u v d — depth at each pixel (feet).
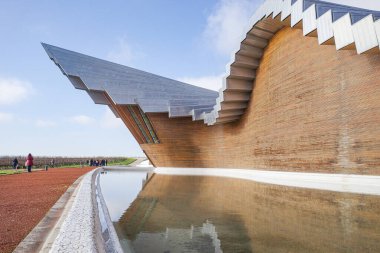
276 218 22.07
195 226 20.85
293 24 36.73
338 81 36.42
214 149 73.20
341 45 29.86
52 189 29.17
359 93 33.88
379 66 31.65
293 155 44.70
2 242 10.81
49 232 12.23
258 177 53.11
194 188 44.14
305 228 18.80
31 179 42.96
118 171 93.76
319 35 32.48
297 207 25.52
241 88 55.72
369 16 27.35
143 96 79.77
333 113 37.27
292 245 15.67
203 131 74.90
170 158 83.92
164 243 17.03
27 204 19.72
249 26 45.85
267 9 41.37
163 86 85.46
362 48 27.89
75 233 10.16
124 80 80.12
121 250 12.47
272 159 50.19
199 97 88.07
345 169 35.91
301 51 42.24
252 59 53.06
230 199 32.14
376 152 32.22
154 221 22.58
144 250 15.87
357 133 34.22
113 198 35.04
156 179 62.03
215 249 15.64
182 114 69.92
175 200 32.94
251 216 23.30
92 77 76.79
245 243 16.52
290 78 44.70
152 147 86.58
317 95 39.65
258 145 54.75
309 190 34.24
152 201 32.48
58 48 78.38
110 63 82.28
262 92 52.70
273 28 45.91
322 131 39.01
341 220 20.22
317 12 33.22
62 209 17.76
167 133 80.69
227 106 57.00
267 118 51.37
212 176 66.64
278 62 47.37
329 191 32.42
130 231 19.88
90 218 12.58
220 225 20.84
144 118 83.51
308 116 41.29
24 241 10.86
